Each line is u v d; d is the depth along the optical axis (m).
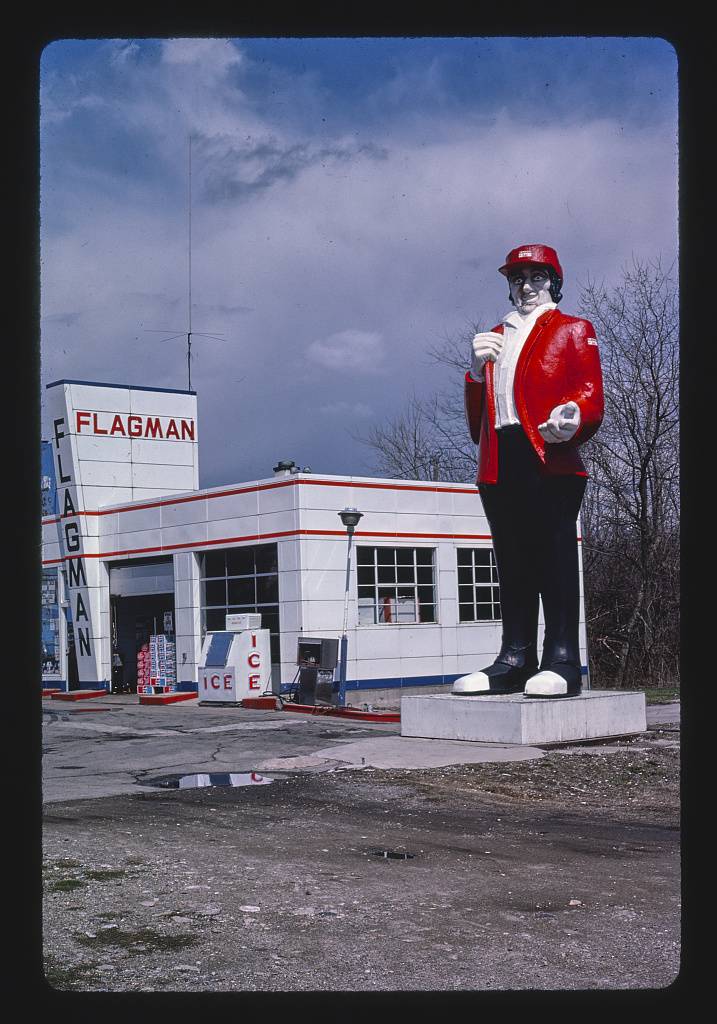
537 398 16.41
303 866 8.22
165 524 29.47
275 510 26.42
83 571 31.73
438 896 7.29
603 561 37.69
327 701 24.20
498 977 5.49
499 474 16.83
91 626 31.67
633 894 7.40
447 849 9.00
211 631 28.39
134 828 9.86
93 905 6.92
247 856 8.57
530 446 16.52
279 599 26.25
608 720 16.66
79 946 6.02
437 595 28.55
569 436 15.98
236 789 12.51
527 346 16.48
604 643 37.41
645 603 36.22
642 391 35.91
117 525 31.12
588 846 9.20
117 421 32.66
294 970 5.61
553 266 16.53
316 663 24.39
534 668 17.42
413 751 15.22
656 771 13.43
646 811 11.16
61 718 23.17
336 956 5.88
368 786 12.52
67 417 31.88
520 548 17.14
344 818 10.57
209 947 6.03
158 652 30.25
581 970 5.64
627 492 36.59
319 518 26.12
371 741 16.52
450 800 11.69
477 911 6.90
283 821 10.35
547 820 10.59
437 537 28.53
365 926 6.51
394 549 27.84
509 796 11.98
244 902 7.04
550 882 7.76
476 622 29.28
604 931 6.45
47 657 33.62
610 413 36.25
